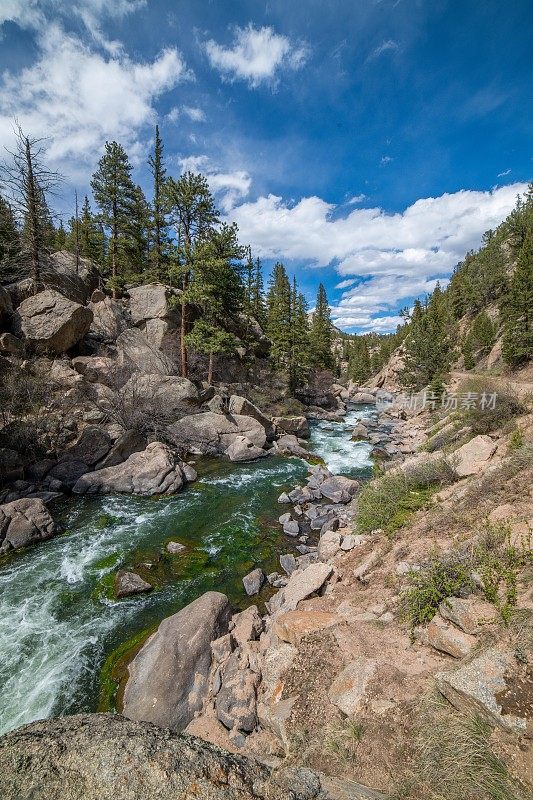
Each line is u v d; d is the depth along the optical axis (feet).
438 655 14.83
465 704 11.43
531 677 11.12
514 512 21.72
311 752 12.39
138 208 101.96
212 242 80.33
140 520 41.47
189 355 91.56
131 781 6.81
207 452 67.26
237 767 7.71
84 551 34.86
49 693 20.59
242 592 29.50
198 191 77.20
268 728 15.26
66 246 116.26
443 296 236.84
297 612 20.54
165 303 90.63
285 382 116.88
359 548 28.12
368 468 62.08
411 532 25.91
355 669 15.08
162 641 20.61
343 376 287.89
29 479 48.06
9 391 52.70
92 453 53.31
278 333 117.91
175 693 18.11
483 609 14.61
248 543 37.17
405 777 10.44
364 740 12.07
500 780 9.21
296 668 16.75
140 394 66.74
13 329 64.85
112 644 24.13
